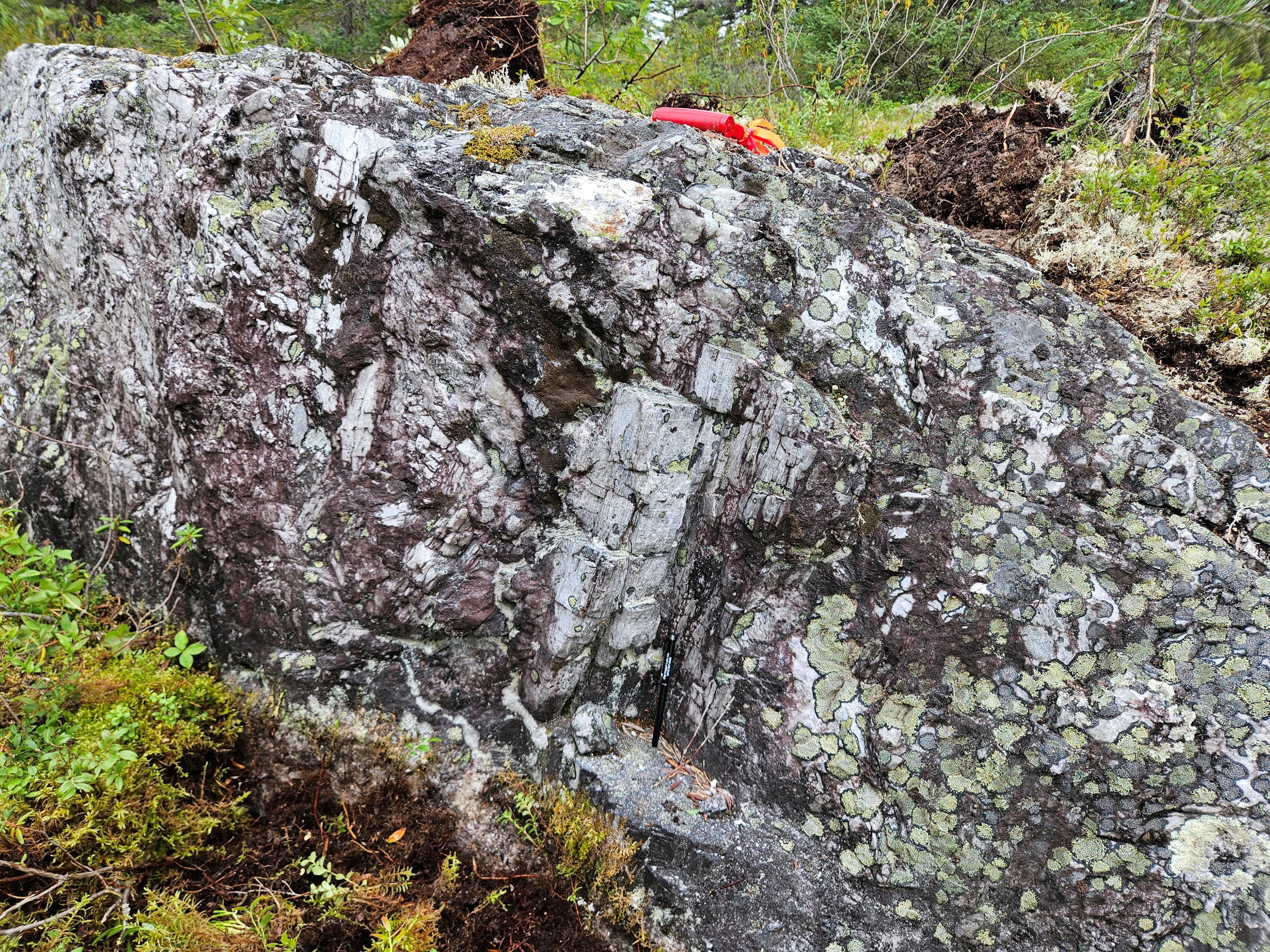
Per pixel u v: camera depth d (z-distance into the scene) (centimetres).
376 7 644
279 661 278
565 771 260
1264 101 352
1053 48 543
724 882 236
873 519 237
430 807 267
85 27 615
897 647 233
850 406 243
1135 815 206
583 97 427
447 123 274
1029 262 314
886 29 648
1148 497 216
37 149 324
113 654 284
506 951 245
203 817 257
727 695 251
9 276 363
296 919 231
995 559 223
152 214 282
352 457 267
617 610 257
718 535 254
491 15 371
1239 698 199
